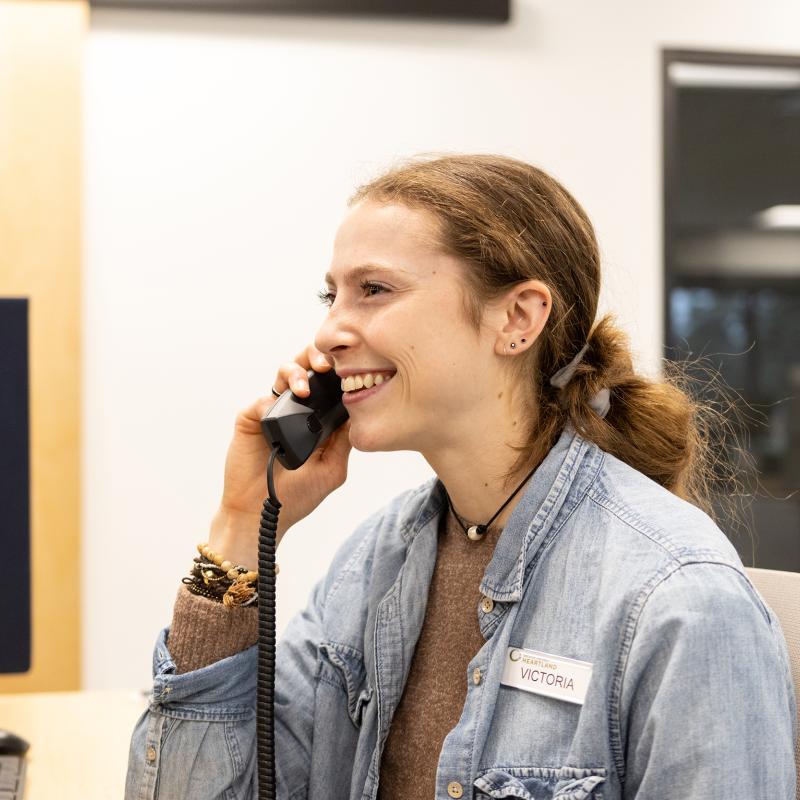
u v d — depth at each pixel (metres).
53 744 1.40
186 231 2.73
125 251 2.70
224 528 1.21
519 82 2.87
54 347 2.60
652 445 1.11
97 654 2.69
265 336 2.77
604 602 0.92
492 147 2.86
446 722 1.06
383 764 1.11
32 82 2.58
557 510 1.01
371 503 2.79
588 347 1.12
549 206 1.08
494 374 1.04
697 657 0.84
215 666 1.12
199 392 2.74
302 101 2.78
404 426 1.03
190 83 2.73
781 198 3.36
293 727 1.18
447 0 2.76
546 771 0.92
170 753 1.12
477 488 1.08
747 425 3.41
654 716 0.84
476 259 1.01
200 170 2.73
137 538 2.71
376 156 2.81
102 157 2.69
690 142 3.32
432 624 1.11
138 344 2.71
